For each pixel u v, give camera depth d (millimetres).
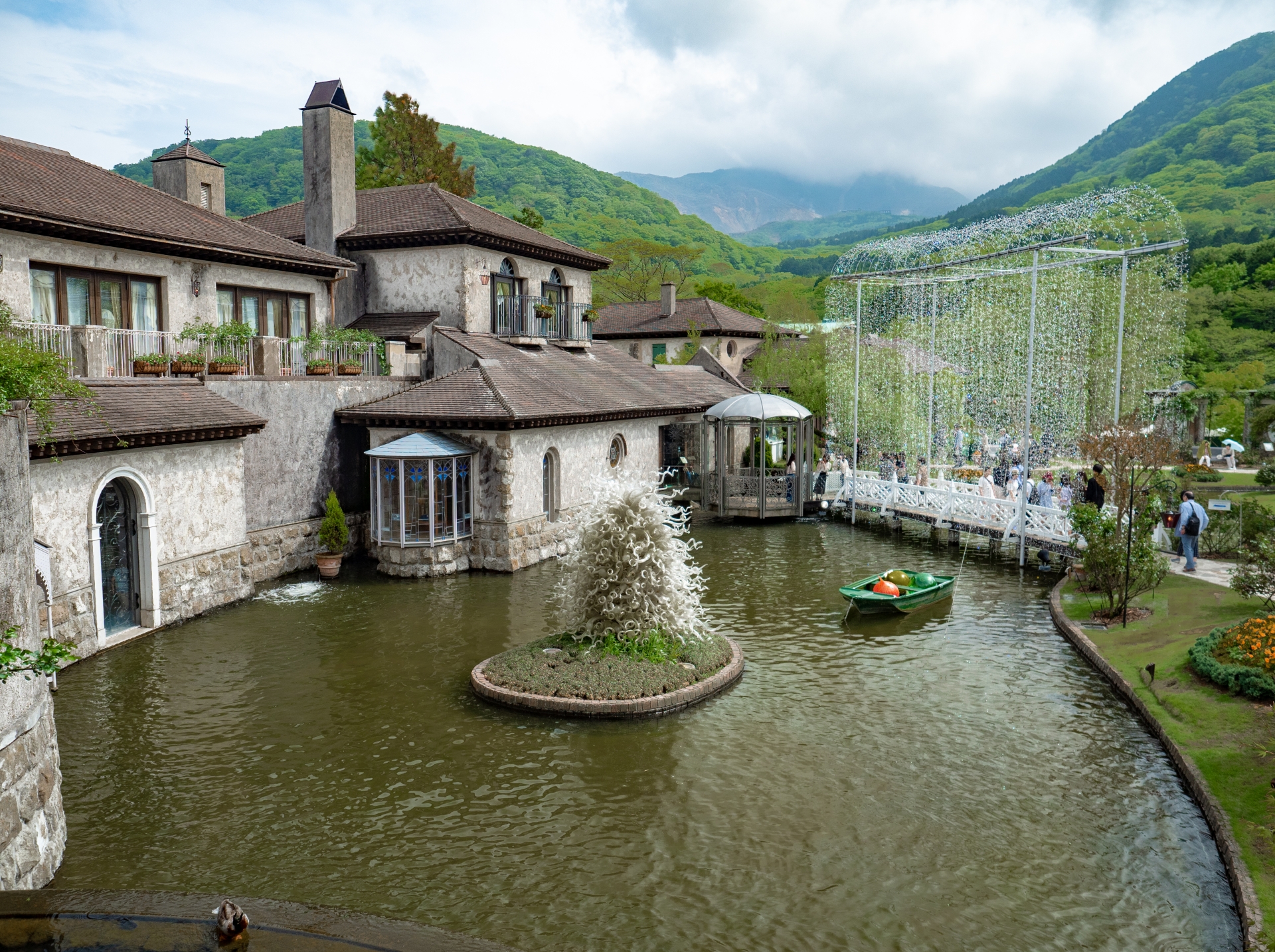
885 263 30531
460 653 16062
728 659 15430
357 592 20672
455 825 10062
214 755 11797
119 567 16797
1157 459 18500
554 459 25188
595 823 10133
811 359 45062
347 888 8766
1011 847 9703
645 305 59906
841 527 30688
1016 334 30391
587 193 174375
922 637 17625
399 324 28562
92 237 18859
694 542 16047
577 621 15352
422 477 22188
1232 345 58844
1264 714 12062
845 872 9195
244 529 19922
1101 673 15297
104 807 10336
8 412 8320
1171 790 11016
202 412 18406
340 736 12445
